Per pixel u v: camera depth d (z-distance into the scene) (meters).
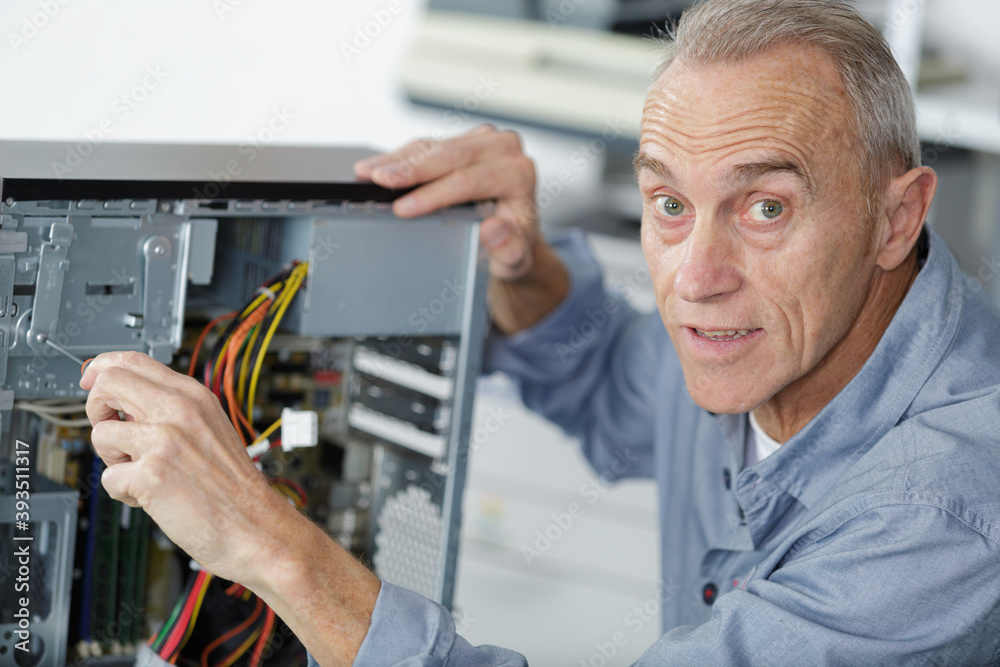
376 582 1.10
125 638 1.41
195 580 1.31
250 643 1.46
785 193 1.10
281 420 1.34
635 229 2.97
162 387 1.07
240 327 1.32
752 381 1.18
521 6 3.06
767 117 1.08
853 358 1.27
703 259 1.12
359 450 1.61
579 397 1.88
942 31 2.60
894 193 1.18
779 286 1.13
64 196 1.16
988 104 2.63
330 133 3.31
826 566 1.07
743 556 1.37
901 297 1.28
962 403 1.18
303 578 1.04
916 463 1.11
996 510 1.06
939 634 1.04
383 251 1.39
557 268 1.75
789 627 1.05
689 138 1.11
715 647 1.08
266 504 1.06
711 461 1.55
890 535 1.07
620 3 2.93
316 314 1.36
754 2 1.14
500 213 1.54
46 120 3.41
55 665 1.29
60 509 1.26
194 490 1.03
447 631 1.09
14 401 1.23
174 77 3.38
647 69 2.91
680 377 1.63
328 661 1.06
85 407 1.21
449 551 1.49
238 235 1.46
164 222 1.24
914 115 1.20
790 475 1.28
